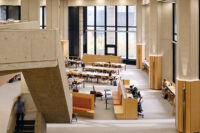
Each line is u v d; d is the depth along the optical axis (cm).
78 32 3250
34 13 1745
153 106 1719
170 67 2108
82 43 3259
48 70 907
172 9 2055
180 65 1295
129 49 3105
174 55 2091
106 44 3186
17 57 766
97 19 3183
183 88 1280
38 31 798
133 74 2650
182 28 1278
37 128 1118
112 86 2225
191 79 1280
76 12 3219
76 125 1388
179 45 1295
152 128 1341
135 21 3017
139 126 1370
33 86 1009
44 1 3111
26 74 931
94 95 1711
